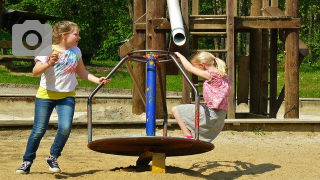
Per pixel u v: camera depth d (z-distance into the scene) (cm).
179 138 553
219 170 696
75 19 4219
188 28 1113
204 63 630
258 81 1345
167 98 1588
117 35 4409
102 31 4744
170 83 2478
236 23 1141
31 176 602
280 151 865
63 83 607
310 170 709
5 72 2509
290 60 1163
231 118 1130
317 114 1650
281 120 1061
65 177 607
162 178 574
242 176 663
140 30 1209
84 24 4212
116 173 598
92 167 700
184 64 620
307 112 1681
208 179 601
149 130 603
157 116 1116
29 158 620
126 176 583
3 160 743
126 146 600
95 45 4622
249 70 1364
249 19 1143
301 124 1066
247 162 757
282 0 3422
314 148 907
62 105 611
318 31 4881
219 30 1278
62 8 4203
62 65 603
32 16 3228
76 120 1108
